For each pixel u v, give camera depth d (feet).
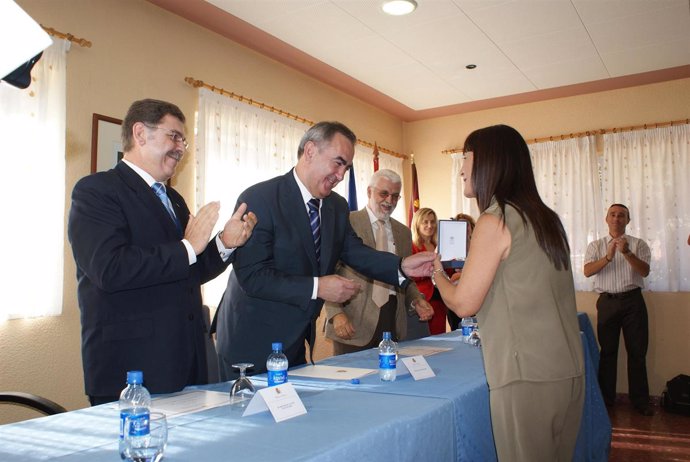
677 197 16.43
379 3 11.85
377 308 9.11
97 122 10.64
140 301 4.98
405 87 17.43
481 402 5.29
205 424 3.89
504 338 4.60
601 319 15.71
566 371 4.54
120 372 4.81
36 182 9.50
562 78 16.57
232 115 13.66
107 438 3.66
